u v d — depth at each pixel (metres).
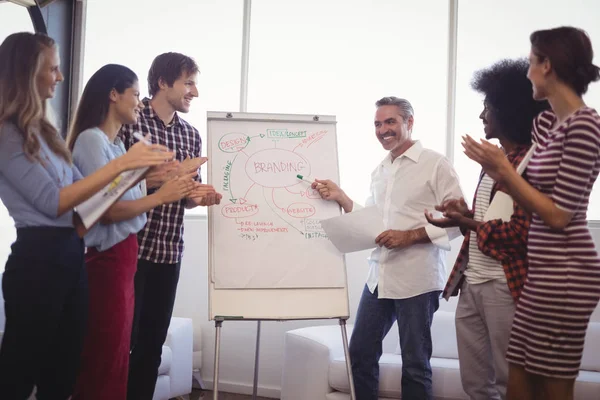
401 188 3.07
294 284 2.95
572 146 1.86
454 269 2.48
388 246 2.90
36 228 2.02
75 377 2.20
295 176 3.08
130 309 2.45
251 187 3.04
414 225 3.02
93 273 2.35
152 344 2.95
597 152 1.86
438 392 3.14
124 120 2.54
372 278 3.12
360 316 3.13
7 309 2.00
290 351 3.62
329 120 3.19
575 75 1.92
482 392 2.46
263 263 2.95
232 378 4.26
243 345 4.24
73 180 2.26
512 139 2.33
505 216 2.27
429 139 4.11
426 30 4.14
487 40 4.00
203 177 4.49
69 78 4.70
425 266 2.97
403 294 2.97
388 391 3.17
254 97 4.43
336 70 4.30
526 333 1.97
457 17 4.06
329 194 3.03
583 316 1.89
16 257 2.00
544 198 1.89
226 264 2.93
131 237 2.45
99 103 2.48
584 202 1.93
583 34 1.94
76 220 2.14
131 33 4.67
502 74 2.33
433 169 3.03
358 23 4.27
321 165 3.11
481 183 2.44
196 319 4.34
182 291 4.38
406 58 4.17
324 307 2.95
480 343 2.44
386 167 3.17
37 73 2.04
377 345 3.11
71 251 2.08
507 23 3.96
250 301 2.91
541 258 1.94
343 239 2.94
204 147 4.50
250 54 4.45
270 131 3.13
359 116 4.25
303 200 3.05
